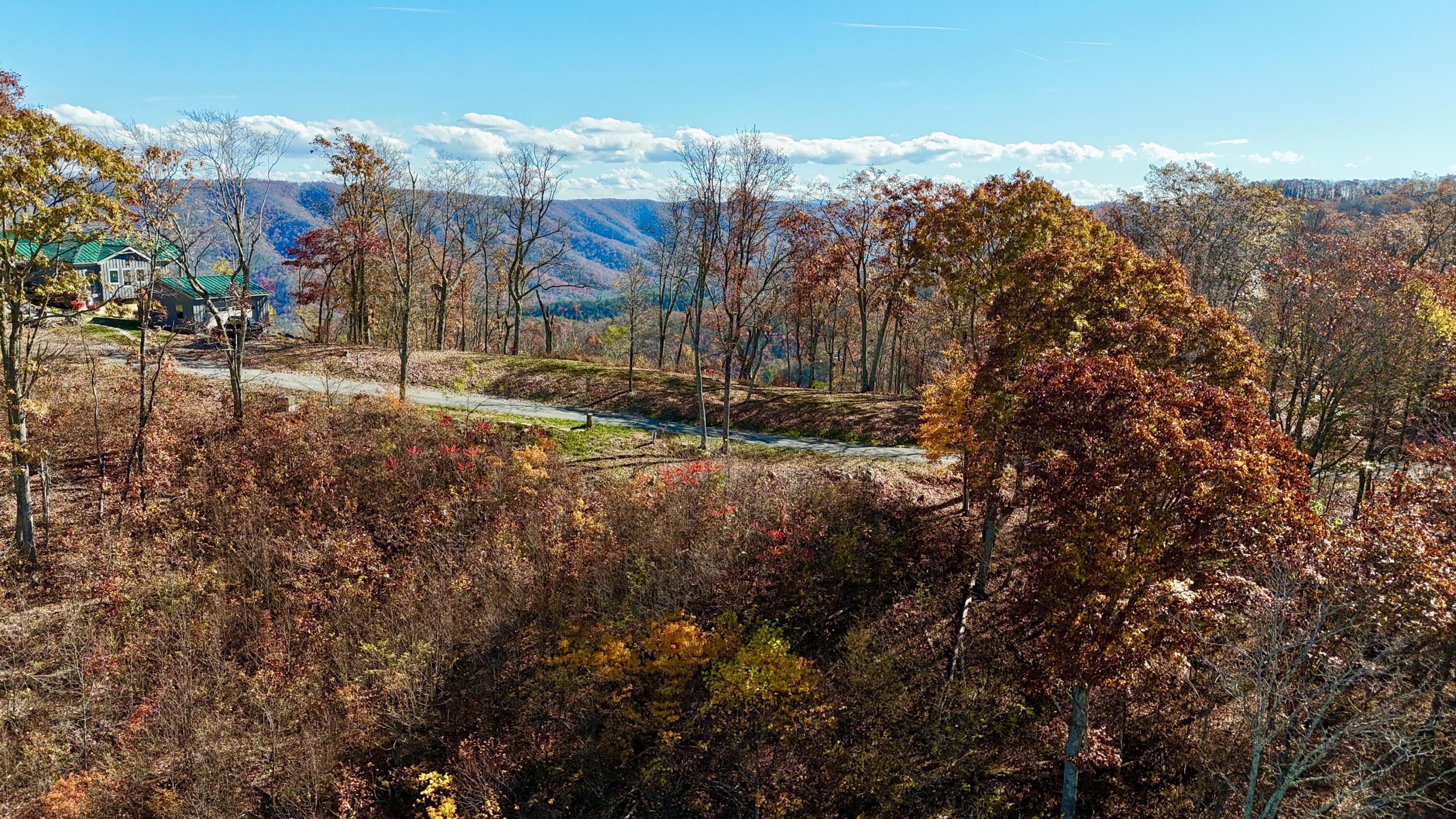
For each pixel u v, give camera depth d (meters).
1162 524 13.23
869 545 22.92
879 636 19.94
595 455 27.94
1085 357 15.41
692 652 17.61
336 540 22.36
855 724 17.75
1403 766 13.81
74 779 15.03
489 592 20.64
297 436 26.05
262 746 16.17
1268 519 12.66
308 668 18.59
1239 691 13.38
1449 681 13.53
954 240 27.77
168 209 22.59
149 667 18.19
